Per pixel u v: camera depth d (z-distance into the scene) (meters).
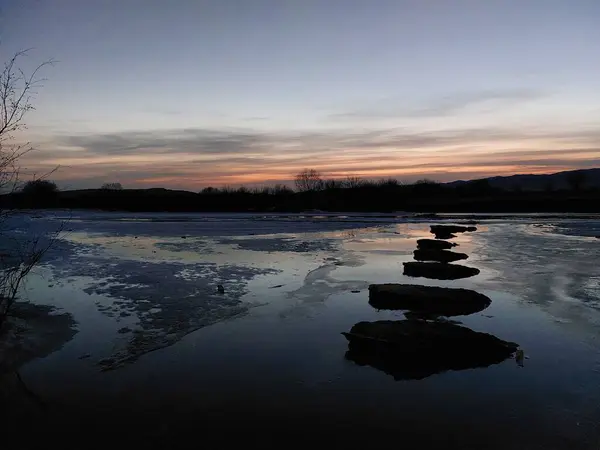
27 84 8.84
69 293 14.73
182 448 6.46
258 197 108.81
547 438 6.79
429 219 63.59
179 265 20.61
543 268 20.59
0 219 8.95
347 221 58.97
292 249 27.27
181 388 8.26
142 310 12.92
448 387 8.44
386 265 21.20
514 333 11.38
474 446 6.59
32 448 6.37
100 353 9.74
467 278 18.17
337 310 13.26
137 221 58.72
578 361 9.63
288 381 8.61
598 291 15.80
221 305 13.57
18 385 8.19
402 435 6.86
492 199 103.69
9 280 12.81
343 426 7.09
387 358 9.62
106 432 6.82
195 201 105.62
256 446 6.55
